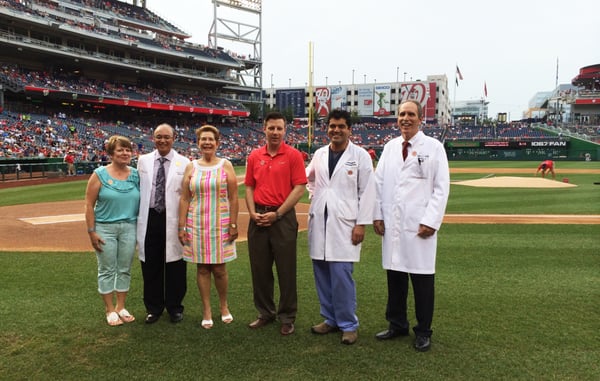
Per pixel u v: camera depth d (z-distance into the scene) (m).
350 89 80.44
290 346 3.70
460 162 44.75
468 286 5.20
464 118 88.69
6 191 17.77
